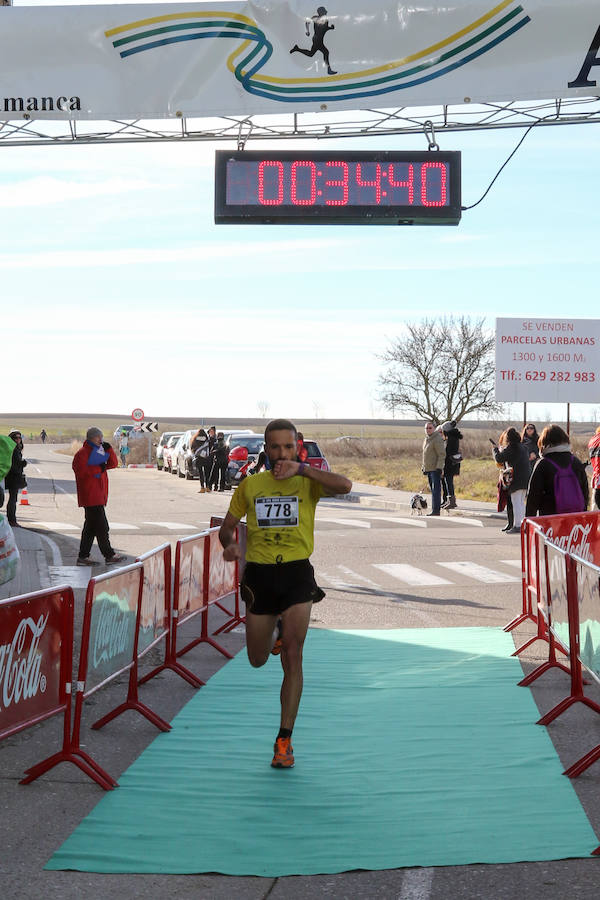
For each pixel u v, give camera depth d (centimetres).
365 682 787
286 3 1195
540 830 473
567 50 1194
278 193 1255
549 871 426
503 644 936
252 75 1205
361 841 461
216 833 471
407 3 1191
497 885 411
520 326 3081
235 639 977
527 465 1981
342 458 6125
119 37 1205
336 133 1284
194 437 4322
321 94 1205
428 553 1652
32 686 514
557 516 988
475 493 3134
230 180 1256
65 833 471
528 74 1198
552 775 555
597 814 495
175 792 527
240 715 689
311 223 1280
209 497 3128
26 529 2044
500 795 523
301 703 720
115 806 506
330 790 531
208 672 827
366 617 1083
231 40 1203
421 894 403
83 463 1446
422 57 1198
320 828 477
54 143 1268
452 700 729
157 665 852
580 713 693
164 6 1203
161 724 652
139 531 2041
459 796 521
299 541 580
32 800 518
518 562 1537
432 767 570
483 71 1199
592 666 624
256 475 590
